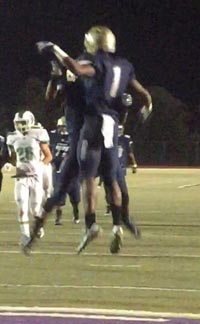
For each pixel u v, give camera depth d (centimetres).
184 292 905
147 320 752
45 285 943
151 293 898
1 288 923
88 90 816
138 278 993
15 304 833
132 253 1207
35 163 1222
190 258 1160
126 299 862
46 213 886
